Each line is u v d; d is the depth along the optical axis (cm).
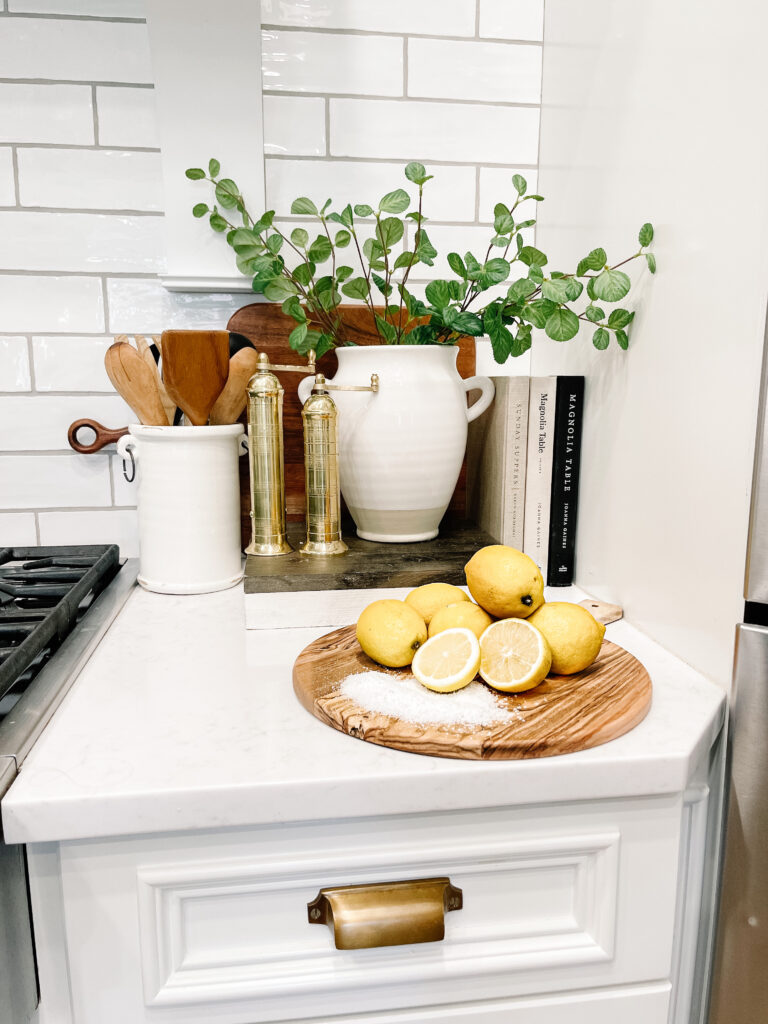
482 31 112
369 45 110
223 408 102
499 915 61
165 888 56
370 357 94
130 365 93
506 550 73
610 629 85
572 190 103
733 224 64
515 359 124
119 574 108
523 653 65
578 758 57
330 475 97
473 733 58
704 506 70
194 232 108
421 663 67
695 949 70
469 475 122
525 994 63
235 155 107
